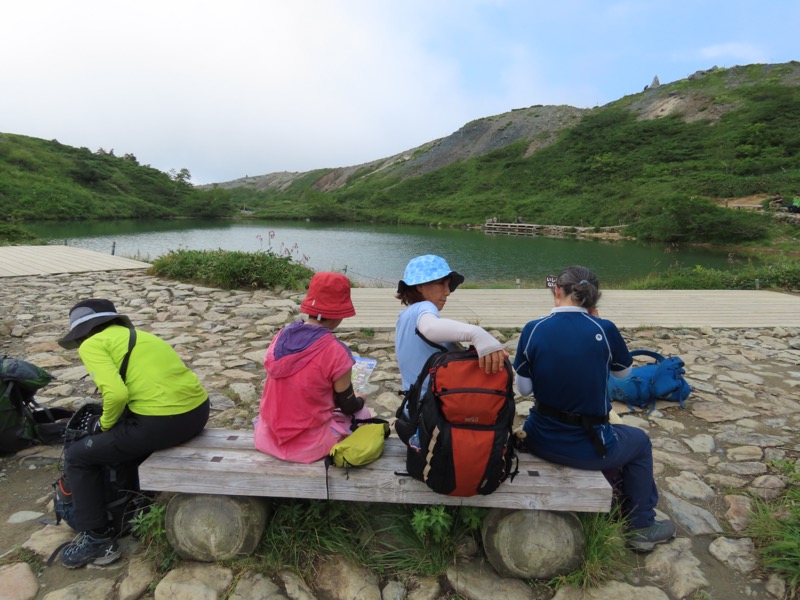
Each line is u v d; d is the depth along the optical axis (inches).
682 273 518.0
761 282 446.3
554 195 2225.6
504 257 962.7
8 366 125.6
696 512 110.7
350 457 86.0
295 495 86.9
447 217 2362.2
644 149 2347.4
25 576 87.7
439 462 77.2
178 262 394.6
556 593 85.6
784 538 95.9
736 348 244.1
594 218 1692.9
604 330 86.8
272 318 273.4
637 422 158.1
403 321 91.0
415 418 81.6
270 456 91.0
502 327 268.4
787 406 172.6
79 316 94.5
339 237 1513.3
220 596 82.9
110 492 92.7
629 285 470.9
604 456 87.8
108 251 921.5
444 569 89.5
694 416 163.0
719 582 90.7
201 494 87.8
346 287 90.0
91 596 83.6
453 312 307.9
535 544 86.4
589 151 2583.7
